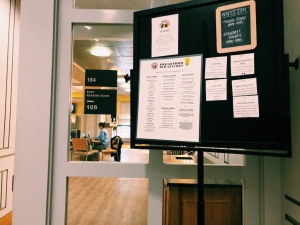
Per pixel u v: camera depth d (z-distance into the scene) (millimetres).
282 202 1302
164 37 1039
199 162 975
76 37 1500
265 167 1335
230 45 909
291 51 1188
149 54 1069
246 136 875
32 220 1359
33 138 1375
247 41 881
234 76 902
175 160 1606
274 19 852
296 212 1149
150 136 1034
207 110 938
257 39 869
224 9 920
